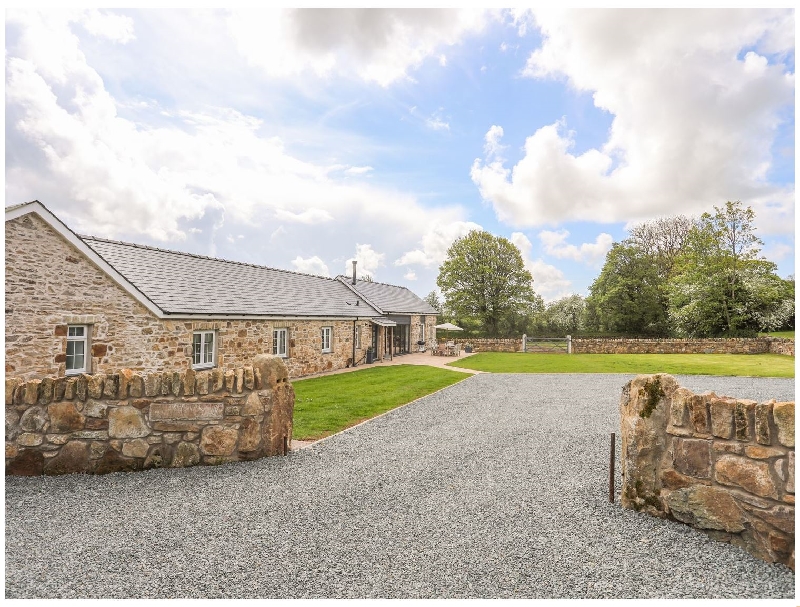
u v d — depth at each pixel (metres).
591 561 3.89
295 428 9.22
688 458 4.51
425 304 39.31
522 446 7.89
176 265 16.17
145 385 6.41
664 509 4.72
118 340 11.89
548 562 3.88
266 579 3.59
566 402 12.62
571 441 8.24
